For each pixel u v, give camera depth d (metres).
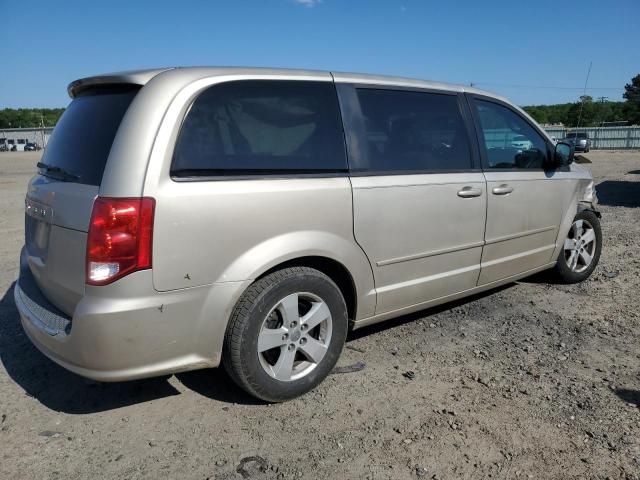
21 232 8.66
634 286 5.30
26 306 3.14
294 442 2.79
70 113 3.29
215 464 2.62
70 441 2.81
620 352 3.83
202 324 2.80
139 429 2.92
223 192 2.79
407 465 2.60
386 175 3.48
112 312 2.56
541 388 3.32
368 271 3.44
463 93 4.14
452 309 4.71
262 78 3.08
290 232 3.02
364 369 3.59
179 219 2.65
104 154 2.74
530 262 4.73
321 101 3.29
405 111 3.71
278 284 2.98
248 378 2.97
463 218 3.94
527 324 4.36
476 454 2.68
